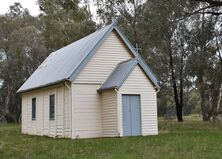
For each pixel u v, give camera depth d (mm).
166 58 41062
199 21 37219
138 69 24375
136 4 39281
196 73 39812
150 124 24391
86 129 24531
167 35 33688
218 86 42469
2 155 15703
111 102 24094
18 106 61594
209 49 40031
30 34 59938
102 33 26188
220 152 14297
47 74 29172
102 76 25500
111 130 24031
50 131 27188
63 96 25438
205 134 22812
